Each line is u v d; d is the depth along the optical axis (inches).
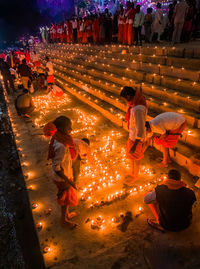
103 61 437.4
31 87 458.3
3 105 457.7
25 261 140.9
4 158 266.2
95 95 370.0
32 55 573.3
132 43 430.6
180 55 293.7
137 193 162.7
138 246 123.0
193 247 113.1
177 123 161.5
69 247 125.2
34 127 291.6
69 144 119.1
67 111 343.0
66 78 509.4
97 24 533.3
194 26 425.4
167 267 105.6
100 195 163.8
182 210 116.2
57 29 847.1
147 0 606.2
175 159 191.8
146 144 161.8
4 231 154.3
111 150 223.1
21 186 214.5
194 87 233.8
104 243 126.4
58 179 123.8
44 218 145.9
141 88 294.5
